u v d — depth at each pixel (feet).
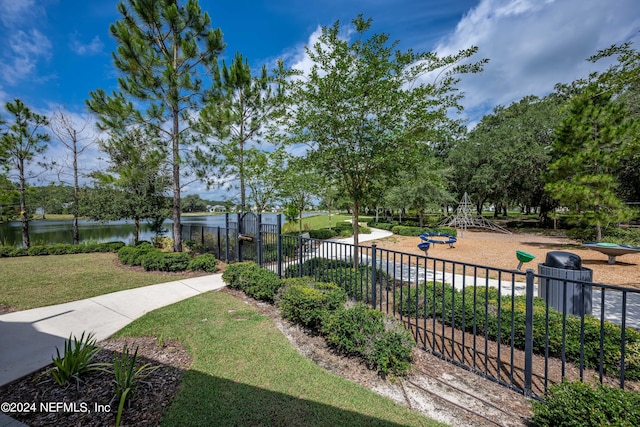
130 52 24.08
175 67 27.14
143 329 11.23
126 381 6.82
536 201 65.26
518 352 9.78
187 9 26.03
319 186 22.03
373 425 6.24
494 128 70.85
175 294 16.33
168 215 40.01
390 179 18.66
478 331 11.09
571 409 5.65
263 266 20.95
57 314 13.06
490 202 73.77
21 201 37.14
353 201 19.52
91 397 6.88
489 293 13.38
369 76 15.94
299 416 6.47
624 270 22.88
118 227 73.87
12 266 25.13
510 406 6.95
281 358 9.06
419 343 10.36
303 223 79.46
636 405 5.37
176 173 28.71
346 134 16.92
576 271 12.21
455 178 65.05
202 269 22.56
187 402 6.82
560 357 9.30
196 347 9.73
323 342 10.25
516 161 53.62
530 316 7.22
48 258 29.78
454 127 16.90
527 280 7.25
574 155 30.37
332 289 12.75
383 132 16.69
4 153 34.35
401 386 7.79
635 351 8.22
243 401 6.95
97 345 9.91
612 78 14.11
